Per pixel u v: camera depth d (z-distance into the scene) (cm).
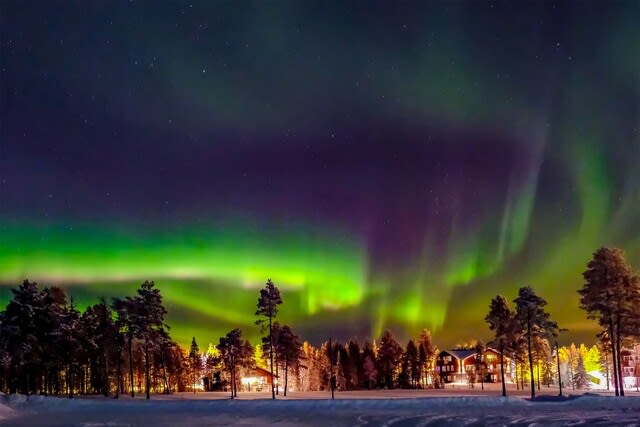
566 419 3634
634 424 3353
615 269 5500
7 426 3522
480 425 3369
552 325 5916
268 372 10906
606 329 5684
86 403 4638
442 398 4828
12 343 5934
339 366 11275
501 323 6044
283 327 7838
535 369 12100
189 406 4619
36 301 6278
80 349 6488
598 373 12275
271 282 6619
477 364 11550
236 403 4684
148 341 6456
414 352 11712
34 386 6644
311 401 4706
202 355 10806
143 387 10006
